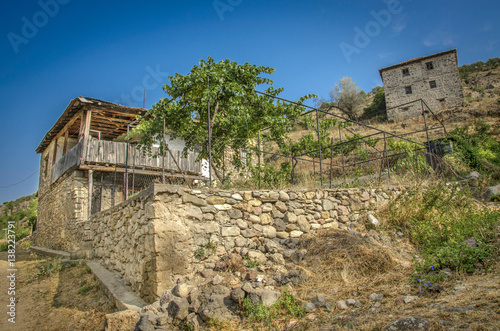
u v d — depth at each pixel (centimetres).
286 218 578
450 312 279
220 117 923
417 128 2323
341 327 305
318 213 626
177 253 447
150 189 462
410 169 968
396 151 1418
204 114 888
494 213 583
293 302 390
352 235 565
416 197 705
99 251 760
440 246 523
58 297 577
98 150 1119
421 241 580
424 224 604
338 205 670
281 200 591
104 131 1482
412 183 784
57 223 1284
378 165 1476
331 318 339
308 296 405
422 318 273
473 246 457
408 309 319
